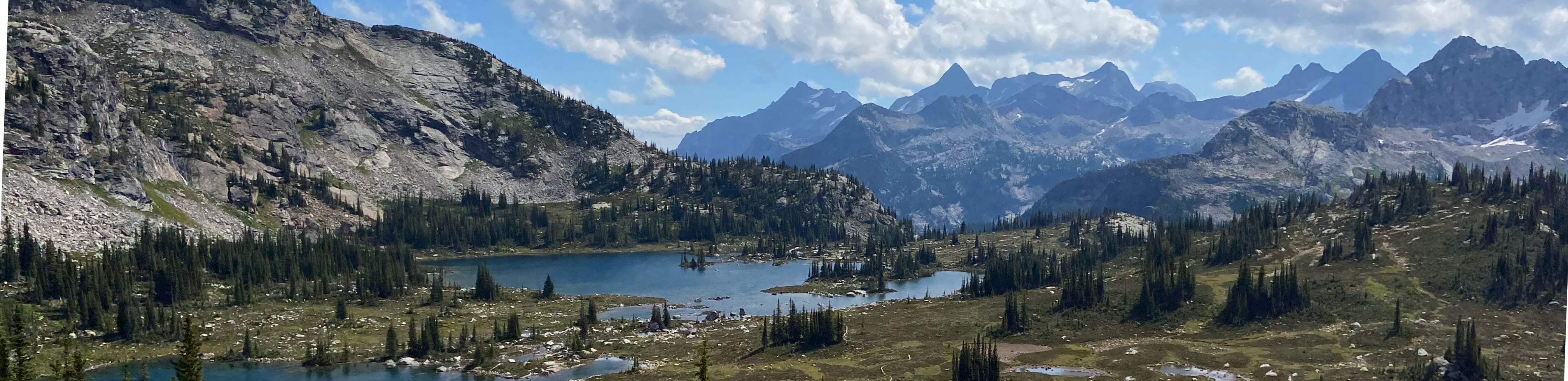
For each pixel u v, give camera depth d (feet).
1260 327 536.01
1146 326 555.69
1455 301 563.89
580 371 479.82
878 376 448.24
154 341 521.24
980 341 447.42
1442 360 418.92
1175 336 533.55
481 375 470.80
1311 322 538.88
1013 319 554.87
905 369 460.96
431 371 479.82
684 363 490.08
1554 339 481.46
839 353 506.07
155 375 456.45
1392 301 568.00
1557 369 422.00
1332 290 593.42
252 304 642.22
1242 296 555.28
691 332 586.86
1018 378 436.76
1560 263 558.56
